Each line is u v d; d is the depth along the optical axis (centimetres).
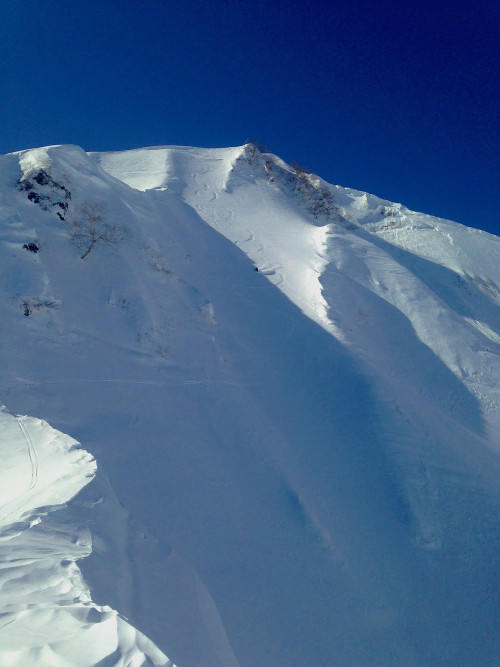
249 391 1694
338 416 1614
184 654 625
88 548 666
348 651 941
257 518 1170
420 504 1326
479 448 1627
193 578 890
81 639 394
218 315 2097
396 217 4150
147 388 1485
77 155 2397
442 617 1066
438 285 3095
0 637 392
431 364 2117
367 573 1126
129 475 1130
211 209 3173
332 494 1316
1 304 1425
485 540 1266
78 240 1819
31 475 908
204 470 1250
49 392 1288
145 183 3434
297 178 3978
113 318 1669
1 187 1817
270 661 848
